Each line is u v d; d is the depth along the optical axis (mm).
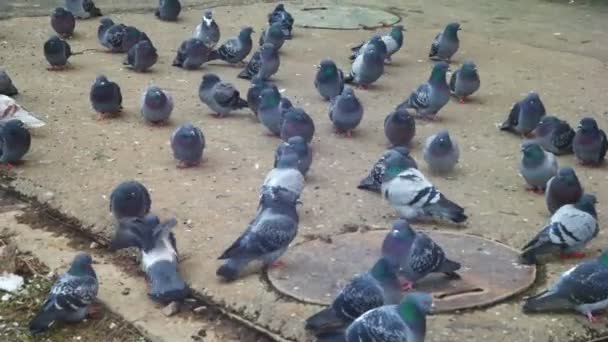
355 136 5375
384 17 7949
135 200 4395
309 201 4676
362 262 4230
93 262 4312
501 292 4059
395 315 3605
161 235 4152
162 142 5273
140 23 7543
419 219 4543
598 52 6887
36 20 7445
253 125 5516
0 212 4652
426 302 3604
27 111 5562
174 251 4164
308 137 5082
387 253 4047
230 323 4000
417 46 6980
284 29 6906
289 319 3951
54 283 4102
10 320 4031
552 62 6602
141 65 6219
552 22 7941
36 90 5879
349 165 5031
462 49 6914
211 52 6375
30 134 5207
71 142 5227
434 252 4039
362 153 5176
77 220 4562
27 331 3980
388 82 6184
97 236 4469
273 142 5297
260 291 4078
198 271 4203
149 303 4090
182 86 6047
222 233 4445
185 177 4902
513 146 5301
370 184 4770
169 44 6902
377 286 3775
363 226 4496
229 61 6406
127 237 4199
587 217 4215
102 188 4793
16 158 4961
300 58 6602
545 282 4141
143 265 4148
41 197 4727
